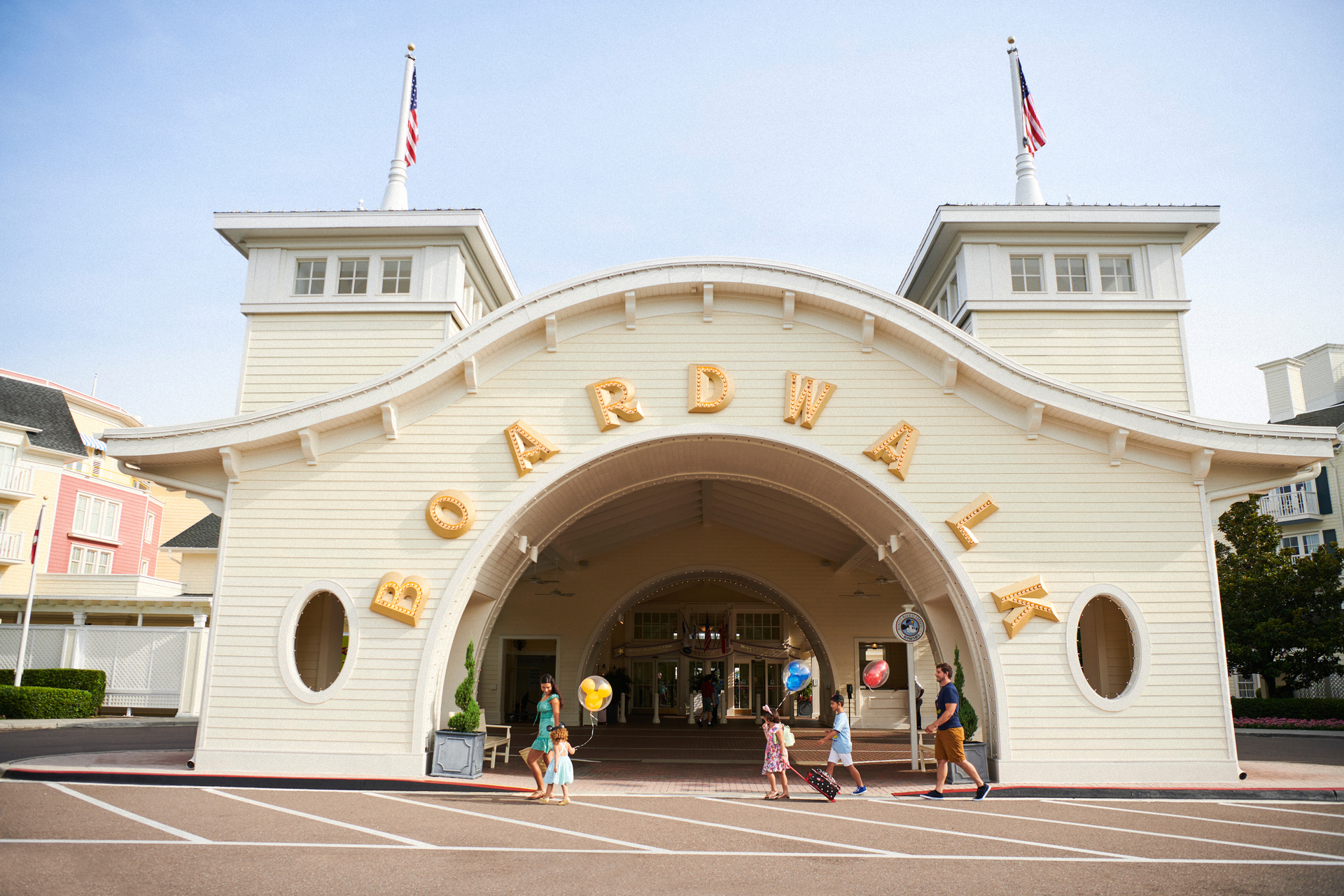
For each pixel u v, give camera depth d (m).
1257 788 12.19
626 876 7.34
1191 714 12.93
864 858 8.15
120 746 17.22
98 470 42.16
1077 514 13.62
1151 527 13.55
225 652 13.30
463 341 13.95
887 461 13.80
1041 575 13.41
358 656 13.19
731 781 13.66
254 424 13.73
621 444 13.89
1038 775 12.64
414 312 17.88
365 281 18.36
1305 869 7.70
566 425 14.05
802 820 10.22
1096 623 15.89
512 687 27.56
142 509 41.97
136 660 27.69
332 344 17.83
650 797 12.01
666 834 9.24
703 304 14.45
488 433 14.02
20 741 18.11
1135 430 13.45
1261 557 28.80
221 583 13.53
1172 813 10.81
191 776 12.47
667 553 27.67
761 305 14.48
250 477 13.93
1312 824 10.03
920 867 7.78
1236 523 29.59
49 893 6.51
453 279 18.02
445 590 13.38
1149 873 7.56
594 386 14.02
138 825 9.27
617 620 27.94
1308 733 25.33
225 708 13.10
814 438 13.98
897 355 14.25
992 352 13.77
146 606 29.55
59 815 9.69
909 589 16.45
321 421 13.71
